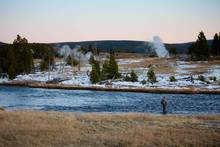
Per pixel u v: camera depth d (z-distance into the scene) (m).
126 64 126.56
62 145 14.94
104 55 180.62
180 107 43.22
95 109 41.38
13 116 22.62
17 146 14.55
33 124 19.72
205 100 52.66
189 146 14.62
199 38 121.75
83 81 91.38
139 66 117.50
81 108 42.56
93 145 14.96
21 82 96.56
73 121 21.05
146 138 15.88
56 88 82.38
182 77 85.81
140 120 22.05
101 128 18.95
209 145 14.77
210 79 80.69
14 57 111.50
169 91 67.19
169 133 17.12
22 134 16.98
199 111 38.81
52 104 47.62
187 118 23.05
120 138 15.97
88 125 19.84
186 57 132.00
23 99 55.56
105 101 51.88
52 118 22.39
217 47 131.12
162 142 15.09
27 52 114.88
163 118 22.84
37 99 55.72
